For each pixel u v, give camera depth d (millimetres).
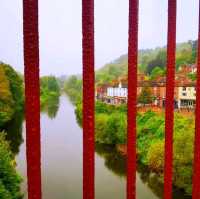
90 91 3939
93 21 3889
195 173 4699
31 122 3590
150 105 44625
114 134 34156
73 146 35406
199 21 4625
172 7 4414
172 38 4461
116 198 19984
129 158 4340
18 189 17719
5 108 47688
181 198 19312
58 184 22219
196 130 4645
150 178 23344
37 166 3641
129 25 4203
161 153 22891
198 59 4594
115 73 125375
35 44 3529
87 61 3896
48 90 128000
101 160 29453
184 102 46344
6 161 16375
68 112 74625
